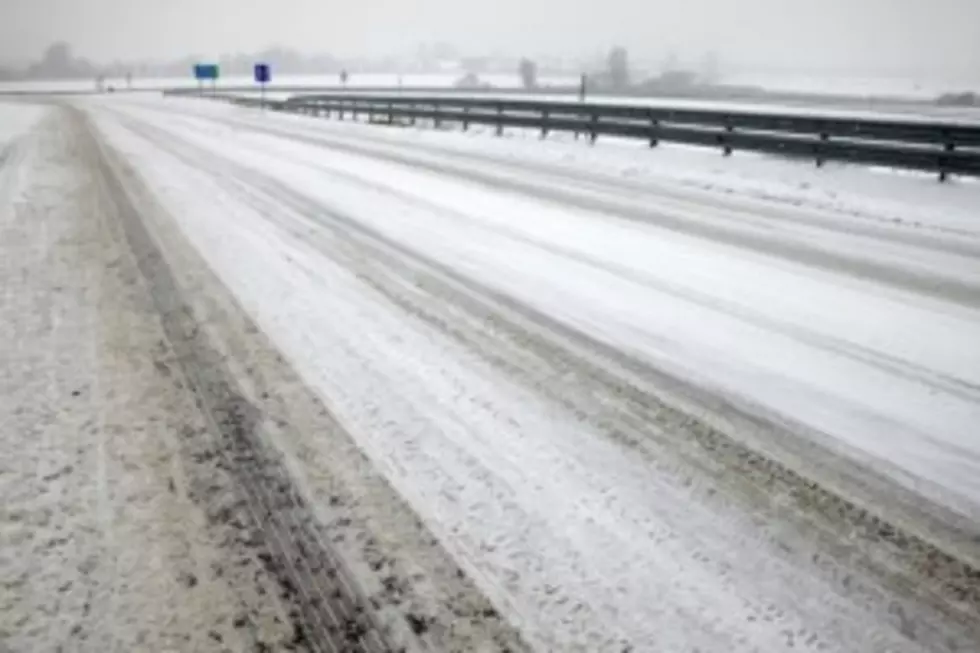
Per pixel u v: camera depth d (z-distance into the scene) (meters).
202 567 2.57
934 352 4.89
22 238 7.31
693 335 5.12
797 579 2.62
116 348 4.53
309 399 3.91
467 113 22.88
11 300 5.38
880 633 2.38
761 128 14.55
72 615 2.32
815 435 3.70
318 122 28.34
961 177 12.22
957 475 3.35
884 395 4.20
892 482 3.28
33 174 12.01
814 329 5.30
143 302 5.43
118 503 2.92
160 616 2.34
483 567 2.63
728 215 9.67
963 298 6.12
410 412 3.80
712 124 15.61
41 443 3.35
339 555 2.67
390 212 9.34
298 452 3.36
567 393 4.11
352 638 2.29
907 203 10.58
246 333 4.85
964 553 2.79
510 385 4.19
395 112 26.72
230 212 9.05
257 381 4.11
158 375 4.15
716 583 2.59
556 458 3.39
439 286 6.11
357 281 6.17
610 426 3.73
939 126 11.76
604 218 9.27
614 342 4.95
